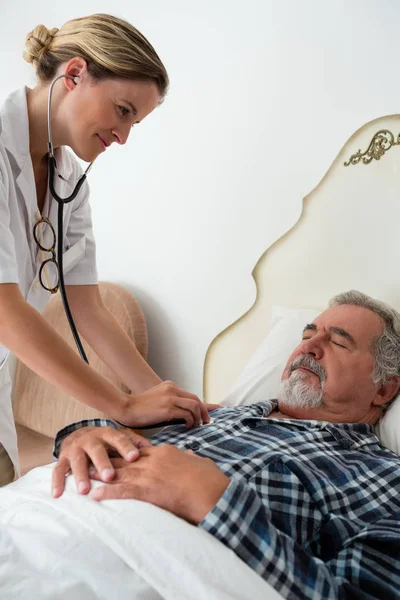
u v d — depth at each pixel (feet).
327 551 3.06
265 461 3.30
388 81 5.11
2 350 4.45
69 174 4.60
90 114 3.83
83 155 4.05
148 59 3.74
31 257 4.42
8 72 7.97
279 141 5.78
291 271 5.60
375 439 4.05
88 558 2.67
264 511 2.72
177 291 6.70
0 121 3.97
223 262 6.27
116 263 7.32
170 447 3.08
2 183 3.86
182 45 6.48
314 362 4.26
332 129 5.44
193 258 6.53
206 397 6.06
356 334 4.28
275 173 5.83
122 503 2.77
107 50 3.67
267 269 5.74
